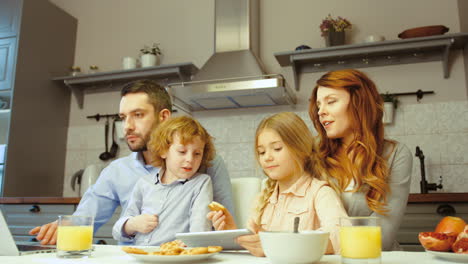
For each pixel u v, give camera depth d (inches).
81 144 128.2
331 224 32.4
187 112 116.3
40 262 24.9
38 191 118.0
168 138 44.6
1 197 105.9
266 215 41.2
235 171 111.9
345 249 23.1
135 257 24.5
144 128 53.3
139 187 46.9
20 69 115.9
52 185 123.0
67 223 27.8
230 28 112.0
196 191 44.3
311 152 40.9
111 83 128.3
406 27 108.0
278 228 39.0
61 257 27.3
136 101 53.1
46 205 96.7
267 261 25.1
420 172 99.3
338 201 36.3
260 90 96.4
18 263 24.5
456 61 102.0
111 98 128.6
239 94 100.2
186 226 43.2
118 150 123.4
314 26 114.7
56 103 127.6
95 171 111.7
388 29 109.0
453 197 75.2
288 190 39.2
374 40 102.4
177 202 43.9
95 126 128.0
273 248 22.9
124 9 134.0
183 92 99.3
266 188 43.4
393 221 39.0
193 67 116.0
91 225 28.8
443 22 105.8
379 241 23.0
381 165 40.6
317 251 22.6
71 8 139.8
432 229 76.3
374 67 106.7
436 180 98.3
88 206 55.4
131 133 53.3
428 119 101.2
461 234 25.3
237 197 54.7
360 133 41.8
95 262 24.7
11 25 118.4
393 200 39.8
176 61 124.6
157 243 42.1
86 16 137.8
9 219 98.8
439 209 76.2
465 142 98.1
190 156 43.9
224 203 50.1
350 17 112.3
